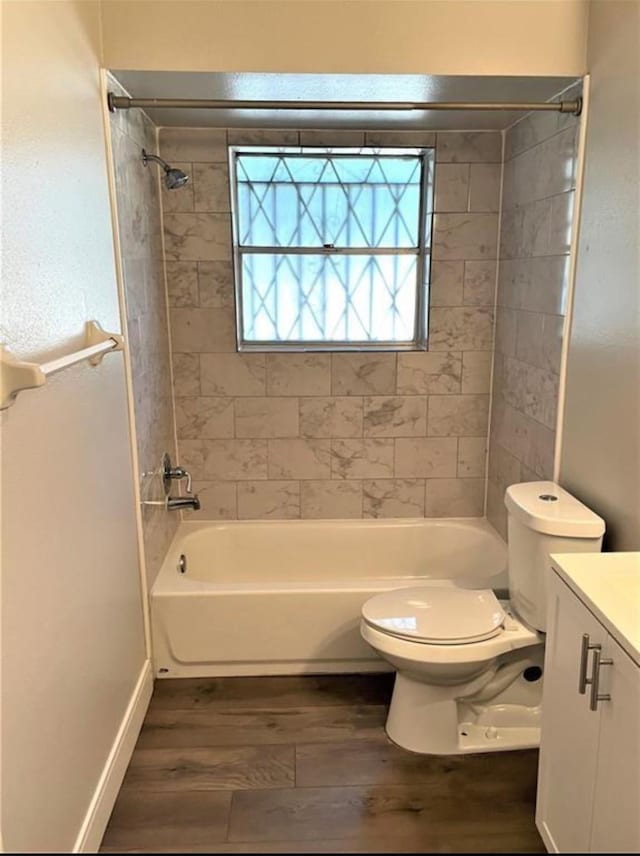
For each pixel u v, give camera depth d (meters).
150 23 2.00
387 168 2.98
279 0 2.02
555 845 1.64
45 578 1.38
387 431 3.13
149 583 2.43
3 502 1.18
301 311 3.10
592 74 2.04
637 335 1.76
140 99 2.08
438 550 3.16
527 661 2.19
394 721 2.17
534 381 2.53
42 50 1.45
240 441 3.10
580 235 2.11
